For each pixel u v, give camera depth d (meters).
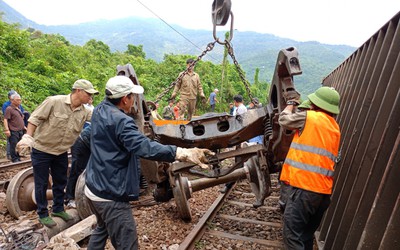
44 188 4.16
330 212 4.07
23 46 17.12
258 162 4.49
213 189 6.90
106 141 2.65
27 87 14.18
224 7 4.68
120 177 2.67
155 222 4.88
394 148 2.44
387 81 3.25
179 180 4.68
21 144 3.62
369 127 3.35
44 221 4.15
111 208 2.68
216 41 5.11
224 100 31.20
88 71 20.97
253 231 4.71
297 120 3.15
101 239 3.04
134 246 2.74
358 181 3.16
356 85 4.51
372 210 2.49
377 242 2.46
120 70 4.62
